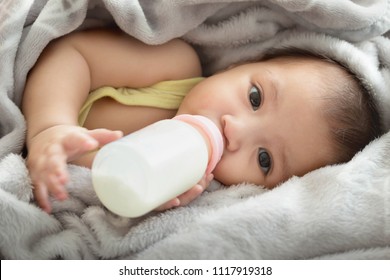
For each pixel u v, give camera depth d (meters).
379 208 0.85
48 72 0.94
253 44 1.14
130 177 0.72
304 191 0.89
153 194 0.74
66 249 0.84
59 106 0.91
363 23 1.06
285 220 0.85
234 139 0.94
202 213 0.88
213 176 0.96
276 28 1.12
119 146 0.73
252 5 1.10
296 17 1.09
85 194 0.88
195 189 0.88
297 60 1.04
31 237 0.83
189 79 1.08
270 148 0.96
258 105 0.98
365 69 1.02
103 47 1.00
